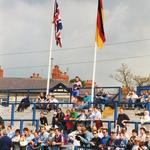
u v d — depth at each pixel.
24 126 31.78
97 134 23.70
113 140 22.77
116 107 27.75
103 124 28.55
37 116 33.97
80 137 24.16
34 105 32.50
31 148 25.47
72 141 24.70
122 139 22.61
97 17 32.69
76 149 23.36
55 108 33.22
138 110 30.70
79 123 27.41
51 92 44.91
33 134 25.97
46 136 25.39
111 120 28.17
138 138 22.70
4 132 25.02
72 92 35.56
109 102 28.52
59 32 36.88
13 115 32.59
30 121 32.72
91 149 23.20
